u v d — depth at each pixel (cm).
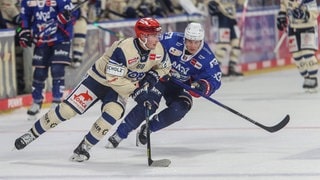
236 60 2348
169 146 1339
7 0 1841
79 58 1941
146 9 2164
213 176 1092
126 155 1258
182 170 1135
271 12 2588
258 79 2383
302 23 2006
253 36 2509
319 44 2659
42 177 1103
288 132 1460
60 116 1198
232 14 2294
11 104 1784
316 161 1189
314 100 1909
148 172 1123
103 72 1177
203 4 2372
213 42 2352
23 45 1631
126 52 1136
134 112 1281
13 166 1184
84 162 1206
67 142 1391
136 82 1194
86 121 1642
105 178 1089
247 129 1503
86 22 1945
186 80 1278
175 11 2312
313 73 2039
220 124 1569
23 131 1533
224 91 2119
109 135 1445
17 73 1873
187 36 1218
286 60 2669
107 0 2133
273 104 1853
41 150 1314
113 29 2070
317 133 1445
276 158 1220
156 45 1161
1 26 1848
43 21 1617
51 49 1645
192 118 1650
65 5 1606
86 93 1185
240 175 1097
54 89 1656
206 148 1317
